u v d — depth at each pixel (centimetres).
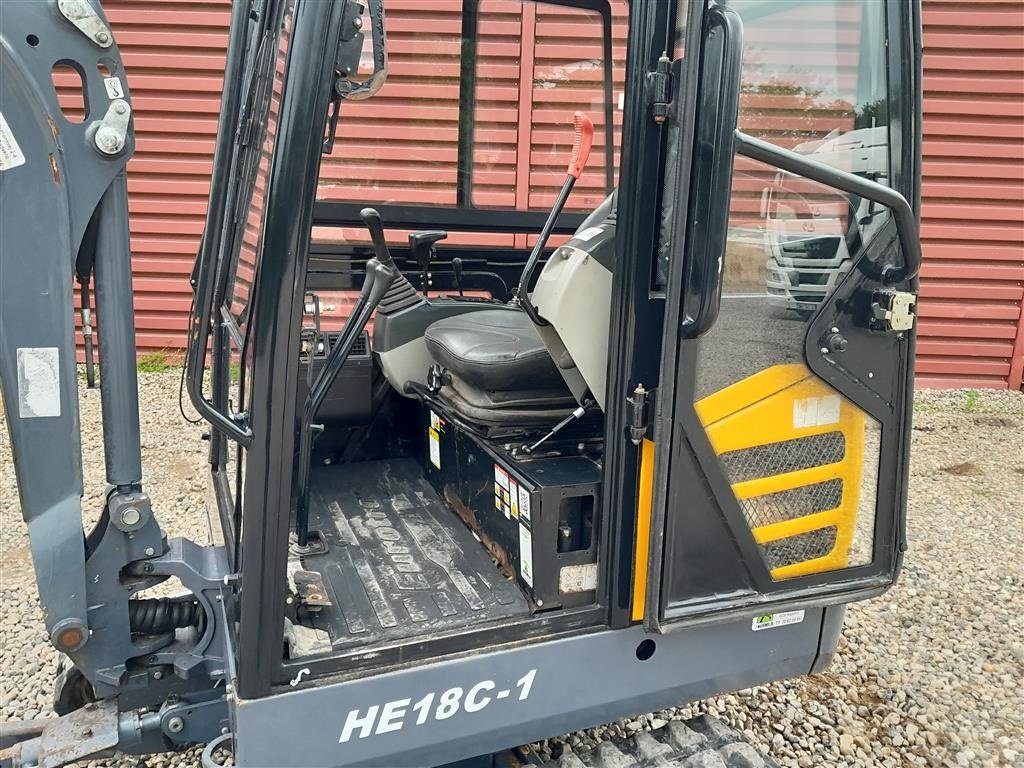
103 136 149
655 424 147
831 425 165
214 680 178
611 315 148
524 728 156
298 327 129
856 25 153
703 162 136
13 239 147
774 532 164
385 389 253
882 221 159
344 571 177
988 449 488
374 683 141
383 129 252
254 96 155
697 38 133
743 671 176
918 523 381
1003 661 271
